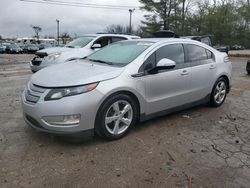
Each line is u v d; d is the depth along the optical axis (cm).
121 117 403
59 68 434
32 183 293
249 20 4284
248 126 478
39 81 380
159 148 381
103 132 384
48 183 293
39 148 369
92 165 331
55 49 875
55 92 354
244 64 1780
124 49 479
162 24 4288
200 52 537
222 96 597
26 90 395
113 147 379
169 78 457
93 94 364
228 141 412
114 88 381
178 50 491
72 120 353
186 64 496
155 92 441
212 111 561
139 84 415
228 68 596
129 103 408
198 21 4147
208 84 546
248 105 615
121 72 400
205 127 467
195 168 332
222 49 1875
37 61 859
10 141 388
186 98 502
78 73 391
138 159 348
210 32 4062
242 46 4447
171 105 477
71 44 948
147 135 424
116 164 335
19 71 1194
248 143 408
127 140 404
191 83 504
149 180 304
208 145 396
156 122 483
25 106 375
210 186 297
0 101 605
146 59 434
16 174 308
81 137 375
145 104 431
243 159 357
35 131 423
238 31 4247
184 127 464
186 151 375
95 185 293
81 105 353
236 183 303
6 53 4000
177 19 4219
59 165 329
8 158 341
